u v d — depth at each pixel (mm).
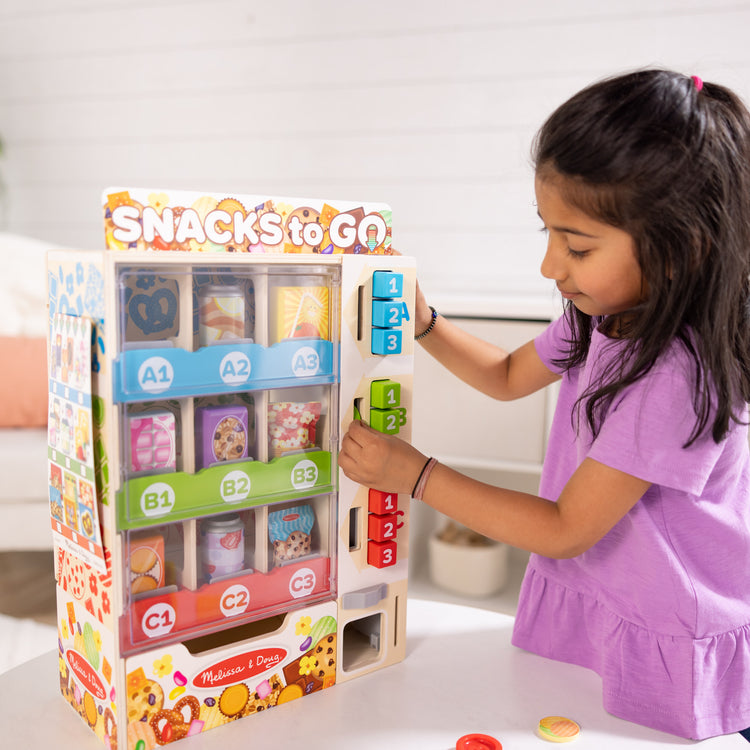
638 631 822
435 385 1794
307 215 771
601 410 808
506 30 1939
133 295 684
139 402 687
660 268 714
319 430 813
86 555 703
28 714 776
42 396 1903
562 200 719
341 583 823
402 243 2123
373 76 2086
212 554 747
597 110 699
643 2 1808
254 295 746
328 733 742
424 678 853
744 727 810
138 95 2348
